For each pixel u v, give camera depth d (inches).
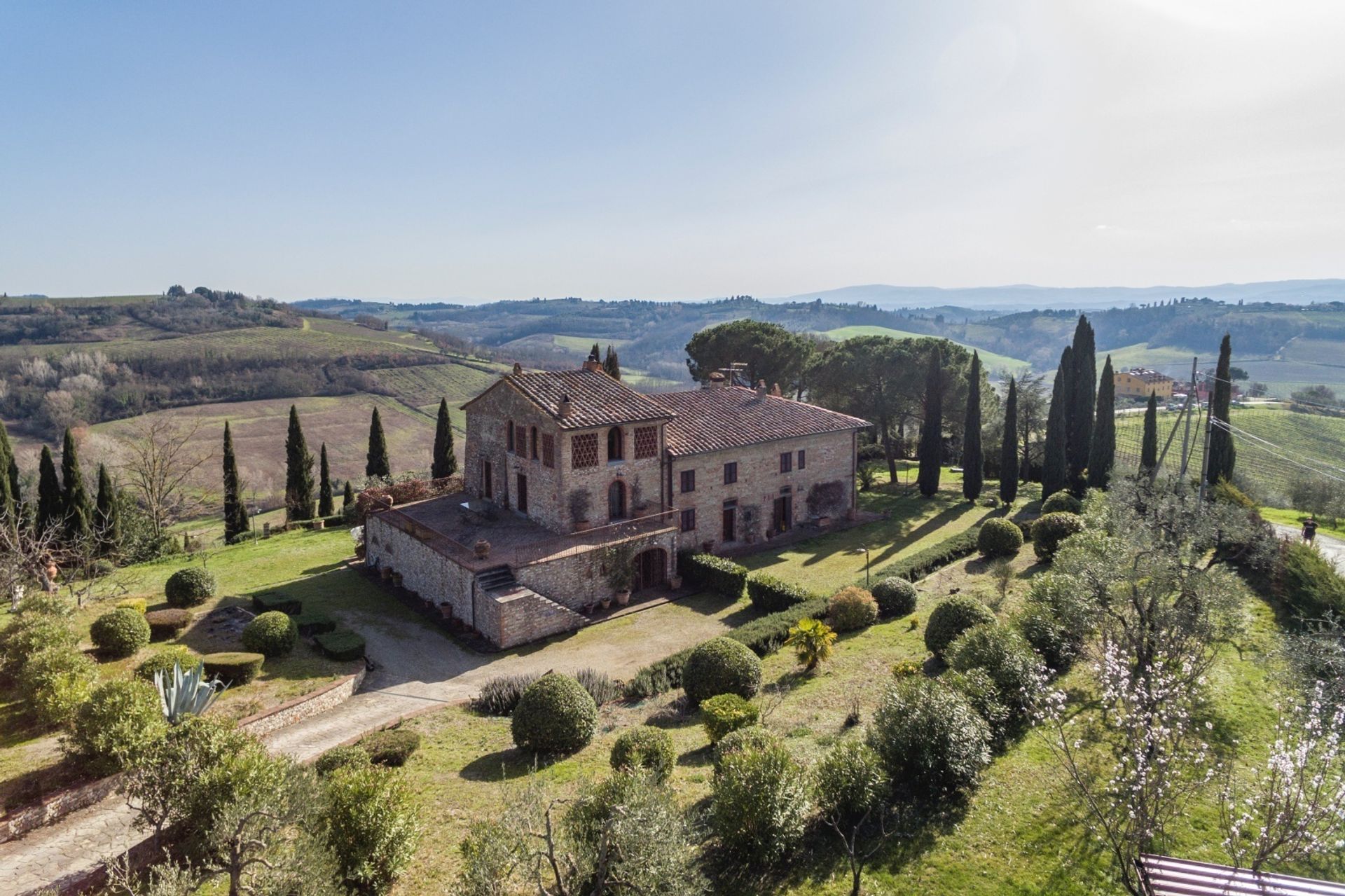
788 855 593.3
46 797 689.6
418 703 989.8
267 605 1284.4
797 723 845.8
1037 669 799.1
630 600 1386.6
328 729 902.4
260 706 907.4
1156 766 595.5
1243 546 1191.6
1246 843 558.9
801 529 1815.9
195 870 517.0
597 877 480.7
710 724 781.3
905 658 1038.4
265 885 472.4
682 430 1622.8
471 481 1696.6
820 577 1478.8
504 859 464.1
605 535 1387.8
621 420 1412.4
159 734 693.3
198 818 561.0
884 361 2625.5
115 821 680.4
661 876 461.4
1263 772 667.4
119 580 1418.6
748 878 574.2
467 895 458.0
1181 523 959.6
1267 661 803.4
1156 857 494.0
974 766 664.4
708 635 1221.1
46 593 1210.6
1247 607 965.2
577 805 564.1
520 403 1473.9
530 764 777.6
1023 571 1423.5
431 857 607.2
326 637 1141.7
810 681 985.5
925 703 685.9
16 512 1644.9
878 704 867.4
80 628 1139.9
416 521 1425.9
